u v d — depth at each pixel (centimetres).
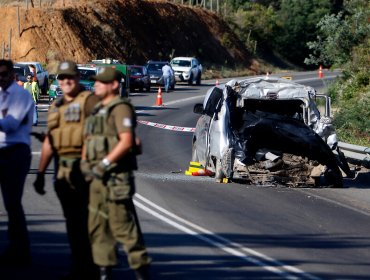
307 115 4478
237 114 4394
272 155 4181
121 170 1811
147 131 6900
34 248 2416
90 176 1822
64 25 13800
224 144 4150
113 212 1822
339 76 9425
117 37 15038
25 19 13475
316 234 2908
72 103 1966
